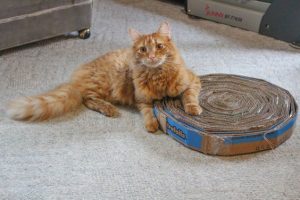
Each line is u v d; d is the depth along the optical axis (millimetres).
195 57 2652
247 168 1633
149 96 1900
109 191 1520
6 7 2531
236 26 3143
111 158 1699
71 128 1899
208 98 1961
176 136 1786
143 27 3180
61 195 1503
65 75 2414
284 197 1484
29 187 1541
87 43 2906
